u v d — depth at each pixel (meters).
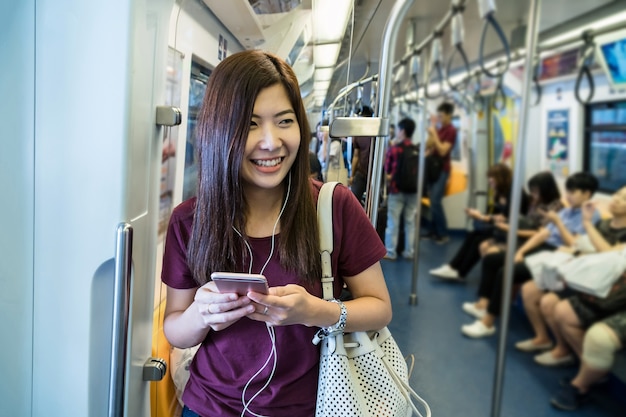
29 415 0.70
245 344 0.66
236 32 0.99
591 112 3.00
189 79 0.95
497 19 2.93
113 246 0.63
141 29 0.64
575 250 2.49
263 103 0.58
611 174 2.75
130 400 0.70
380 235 0.81
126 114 0.61
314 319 0.58
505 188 3.51
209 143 0.59
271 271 0.64
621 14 2.35
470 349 2.61
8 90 0.62
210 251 0.62
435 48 3.31
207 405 0.67
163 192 0.88
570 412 2.03
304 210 0.64
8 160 0.64
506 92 4.08
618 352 1.97
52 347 0.67
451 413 2.00
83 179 0.63
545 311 2.46
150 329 0.79
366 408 0.64
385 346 0.71
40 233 0.65
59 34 0.61
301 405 0.66
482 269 3.13
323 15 0.82
